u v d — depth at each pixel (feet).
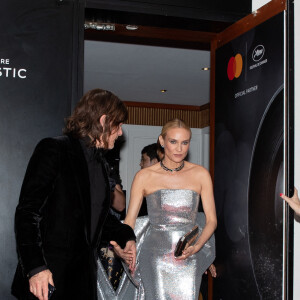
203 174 9.75
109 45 16.70
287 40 8.84
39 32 9.82
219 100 11.30
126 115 6.91
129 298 10.61
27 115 9.63
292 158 8.54
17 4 9.74
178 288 9.34
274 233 8.90
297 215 8.48
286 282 8.57
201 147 28.02
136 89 23.75
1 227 9.31
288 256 8.55
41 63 9.78
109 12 10.46
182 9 10.74
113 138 6.86
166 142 9.46
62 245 6.10
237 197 10.32
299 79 10.17
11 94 9.59
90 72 20.42
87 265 6.22
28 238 5.82
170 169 9.73
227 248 10.69
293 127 8.60
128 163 26.63
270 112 9.18
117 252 8.45
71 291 6.03
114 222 7.30
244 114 10.16
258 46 9.77
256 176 9.58
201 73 20.52
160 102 27.17
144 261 9.72
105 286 10.49
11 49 9.64
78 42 10.03
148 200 9.77
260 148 9.48
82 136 6.56
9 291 9.21
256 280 9.46
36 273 5.74
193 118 28.17
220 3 10.98
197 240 9.80
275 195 8.89
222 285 10.91
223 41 11.34
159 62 18.86
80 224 6.20
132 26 11.39
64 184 6.19
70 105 9.87
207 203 9.67
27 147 9.57
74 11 10.05
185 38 11.98
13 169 9.47
